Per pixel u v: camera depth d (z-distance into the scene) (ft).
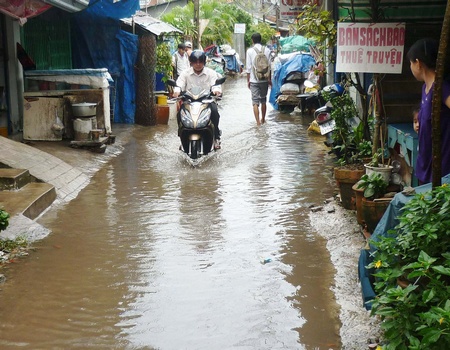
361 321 15.19
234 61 117.39
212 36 114.42
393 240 13.33
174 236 22.33
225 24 120.57
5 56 38.22
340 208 24.73
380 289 14.42
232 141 42.34
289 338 14.65
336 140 30.09
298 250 20.59
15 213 23.18
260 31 143.13
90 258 20.17
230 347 14.30
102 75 39.63
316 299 16.75
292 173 32.09
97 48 50.80
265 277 18.39
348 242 20.92
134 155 38.17
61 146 37.22
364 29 21.36
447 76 14.66
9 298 17.11
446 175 14.79
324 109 36.81
